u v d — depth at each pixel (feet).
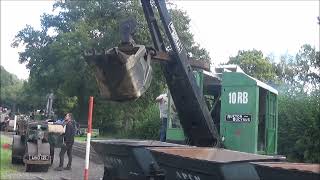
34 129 49.01
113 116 117.70
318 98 56.75
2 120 89.04
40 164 46.98
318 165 20.01
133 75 24.53
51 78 131.64
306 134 52.47
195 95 29.19
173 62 28.63
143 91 25.49
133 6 106.22
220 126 32.09
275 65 168.04
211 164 20.30
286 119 56.18
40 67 135.54
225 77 32.42
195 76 32.09
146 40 87.86
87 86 120.37
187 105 29.63
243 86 31.78
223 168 20.03
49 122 53.78
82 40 117.29
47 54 133.69
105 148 30.12
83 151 65.16
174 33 28.43
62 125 51.01
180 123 31.76
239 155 24.00
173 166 22.98
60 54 122.11
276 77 163.22
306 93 59.93
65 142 50.06
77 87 126.21
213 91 34.22
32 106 150.92
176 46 28.32
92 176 45.29
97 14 116.26
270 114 37.01
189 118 30.09
